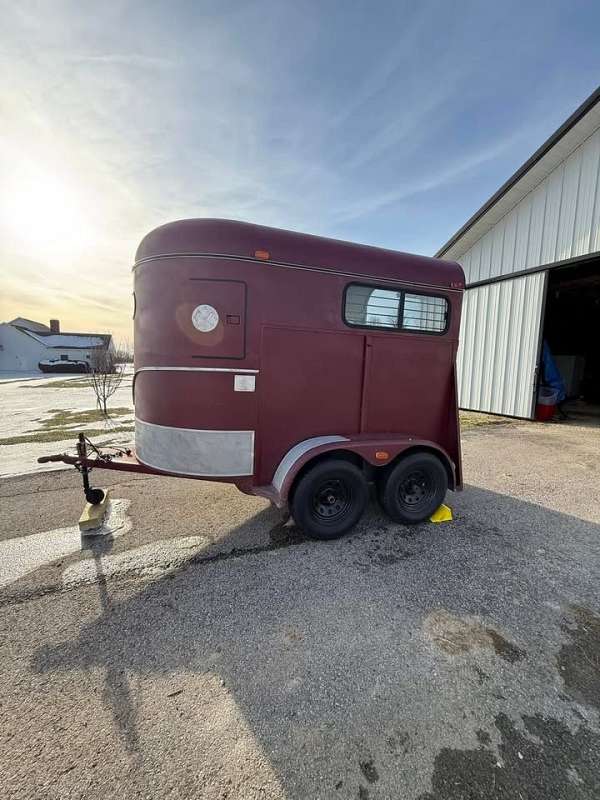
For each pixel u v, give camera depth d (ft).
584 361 46.70
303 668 6.20
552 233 26.66
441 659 6.38
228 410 9.66
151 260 9.51
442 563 9.41
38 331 160.86
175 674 6.07
